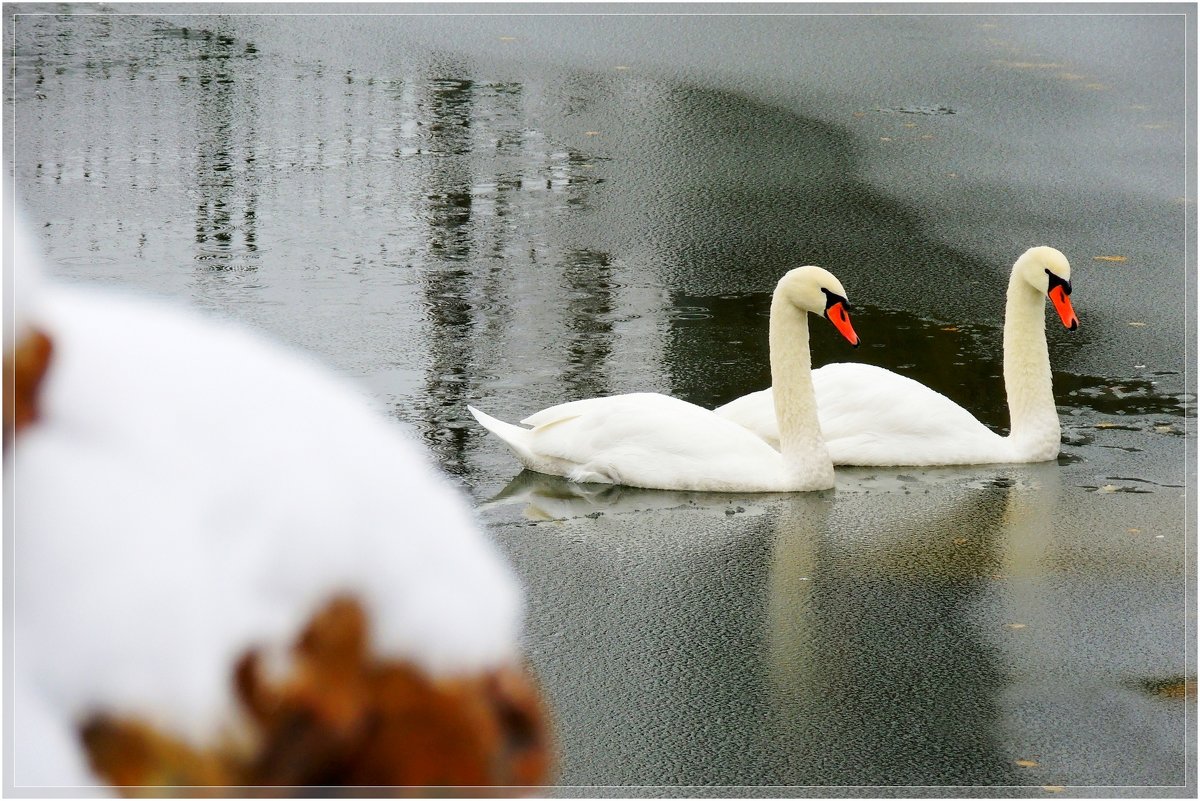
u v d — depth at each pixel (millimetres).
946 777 8695
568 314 17922
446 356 16422
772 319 13539
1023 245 20859
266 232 20688
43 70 28344
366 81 28078
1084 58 29562
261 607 1067
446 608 1084
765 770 8727
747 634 10594
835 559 11969
